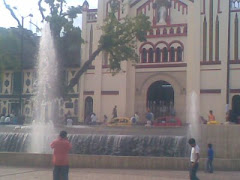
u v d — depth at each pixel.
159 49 43.41
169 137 27.58
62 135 13.75
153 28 43.75
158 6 43.69
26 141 29.25
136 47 41.28
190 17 42.41
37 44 45.28
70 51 46.66
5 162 22.09
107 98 45.06
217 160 21.95
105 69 45.25
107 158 21.48
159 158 21.25
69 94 46.53
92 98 45.78
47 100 40.16
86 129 31.17
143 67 43.88
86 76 46.16
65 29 38.34
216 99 41.12
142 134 30.44
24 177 17.89
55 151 13.62
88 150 28.70
